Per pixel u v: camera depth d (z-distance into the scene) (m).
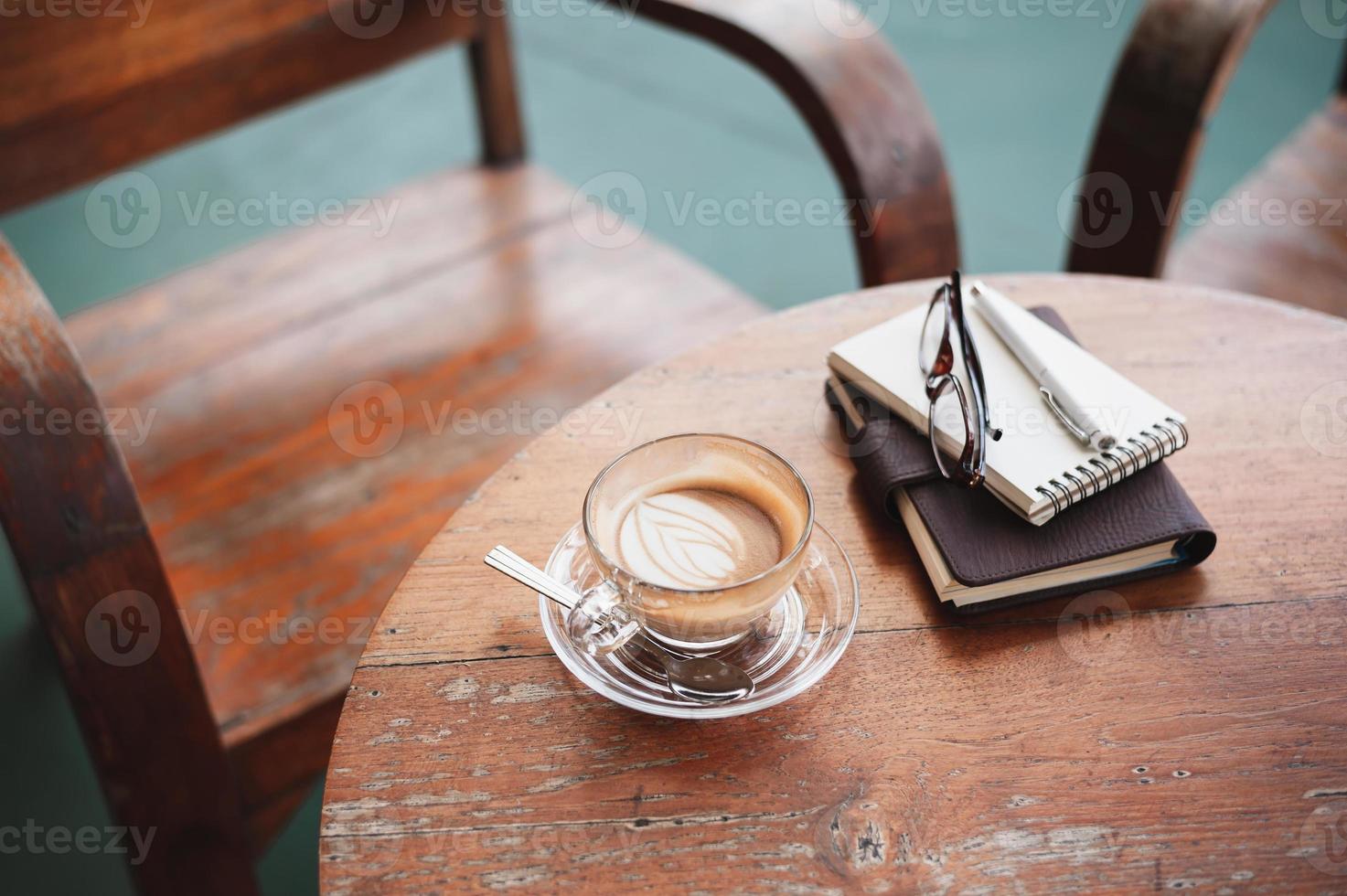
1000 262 2.18
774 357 0.96
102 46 1.30
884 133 1.25
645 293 1.54
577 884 0.72
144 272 2.27
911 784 0.75
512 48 1.71
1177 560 0.83
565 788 0.75
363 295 1.55
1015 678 0.79
